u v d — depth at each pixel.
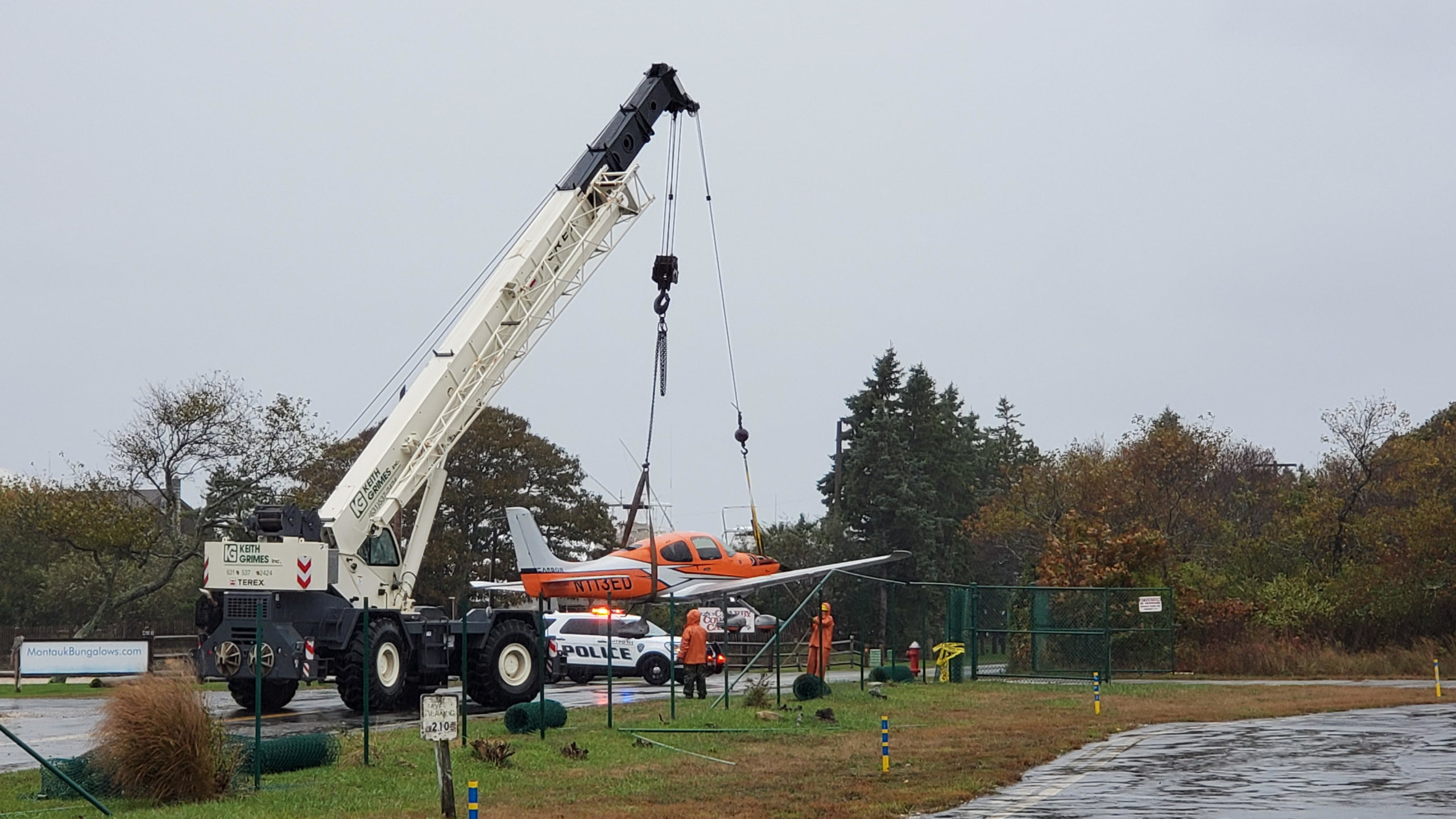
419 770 17.89
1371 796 15.66
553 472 72.75
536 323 30.11
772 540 72.31
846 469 81.81
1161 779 17.52
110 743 15.49
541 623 22.53
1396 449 50.75
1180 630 44.06
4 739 22.47
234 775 16.28
